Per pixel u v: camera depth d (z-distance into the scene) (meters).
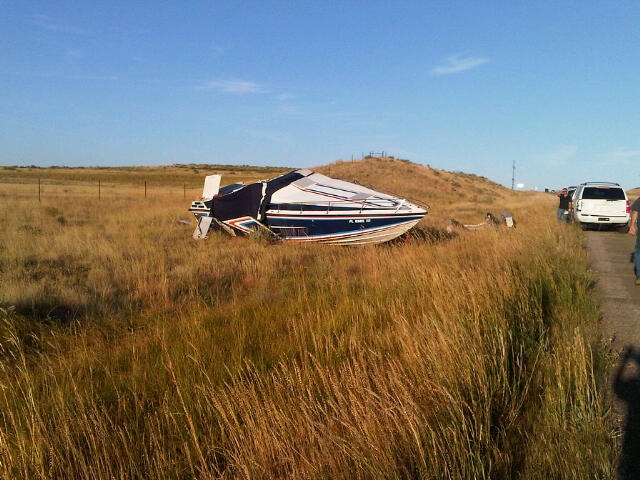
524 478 3.14
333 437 3.17
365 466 3.04
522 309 5.90
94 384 4.50
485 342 4.72
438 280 7.25
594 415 3.76
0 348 5.54
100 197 36.06
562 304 6.79
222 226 15.38
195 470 3.41
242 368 4.66
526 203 47.16
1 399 4.26
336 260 12.05
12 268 9.95
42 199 32.12
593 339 5.57
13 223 17.81
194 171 129.62
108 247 12.34
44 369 4.73
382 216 14.07
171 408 4.01
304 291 7.65
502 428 3.59
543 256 9.34
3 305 6.88
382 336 5.37
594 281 9.54
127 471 3.22
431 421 3.56
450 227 17.66
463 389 3.85
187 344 5.27
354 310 6.46
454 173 87.38
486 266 8.69
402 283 7.83
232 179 84.75
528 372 4.47
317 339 5.29
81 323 6.69
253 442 3.37
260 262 11.00
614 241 16.81
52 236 14.56
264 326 6.18
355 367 4.34
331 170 69.44
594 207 20.28
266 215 14.67
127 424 3.83
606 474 3.20
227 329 6.02
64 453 3.43
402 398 3.69
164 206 26.80
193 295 8.33
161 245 13.51
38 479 3.16
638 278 9.29
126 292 8.69
